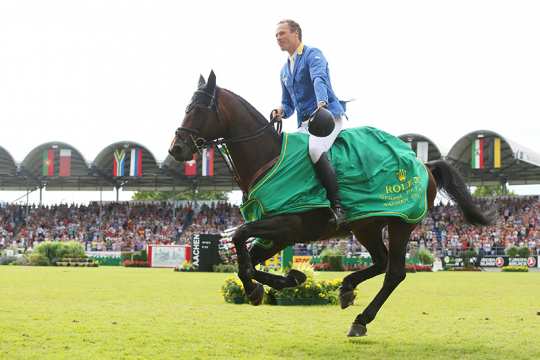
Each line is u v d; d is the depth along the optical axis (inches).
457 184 363.9
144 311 458.3
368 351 287.7
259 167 303.4
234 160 310.0
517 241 1877.5
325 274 1149.7
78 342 302.4
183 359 261.9
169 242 2146.9
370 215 310.0
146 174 2290.8
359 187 312.0
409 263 1470.2
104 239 2182.6
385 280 330.6
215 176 2289.6
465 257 1711.4
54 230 2236.7
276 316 434.6
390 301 581.3
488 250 1793.8
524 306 532.7
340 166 311.0
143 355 269.3
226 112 306.2
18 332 333.1
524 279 1048.2
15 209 2374.5
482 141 1900.8
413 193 325.1
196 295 625.0
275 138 309.3
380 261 349.4
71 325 365.4
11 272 1123.3
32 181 2415.1
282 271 558.3
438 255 1854.1
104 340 309.6
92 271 1238.3
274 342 312.0
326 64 323.9
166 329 355.3
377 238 347.3
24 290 665.6
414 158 338.6
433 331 364.5
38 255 1609.3
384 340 325.4
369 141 327.9
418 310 494.0
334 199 301.4
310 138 307.3
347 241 1814.7
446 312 478.3
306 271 544.7
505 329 374.0
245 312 460.1
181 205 2409.0
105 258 1772.9
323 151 304.0
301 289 525.3
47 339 310.8
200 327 367.2
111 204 2402.8
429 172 355.6
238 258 289.0
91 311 452.1
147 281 878.4
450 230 1972.2
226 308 490.9
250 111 310.3
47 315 418.3
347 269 1449.3
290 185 295.0
